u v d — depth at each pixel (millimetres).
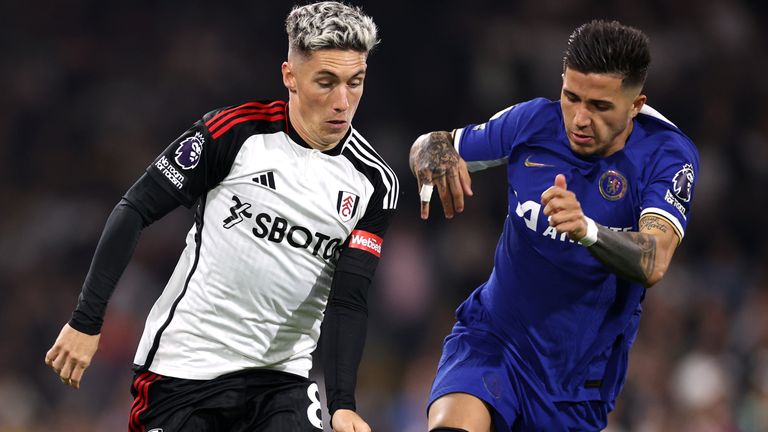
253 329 14320
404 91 47281
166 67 49031
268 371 14586
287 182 14148
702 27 50594
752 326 37562
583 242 12938
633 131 14672
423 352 40094
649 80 48438
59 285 42906
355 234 14484
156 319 14594
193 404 14289
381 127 46375
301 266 14305
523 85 46938
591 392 15602
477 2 48781
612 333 15367
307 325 14711
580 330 15203
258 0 50250
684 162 14398
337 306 14289
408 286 42031
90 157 47031
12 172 46812
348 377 13969
